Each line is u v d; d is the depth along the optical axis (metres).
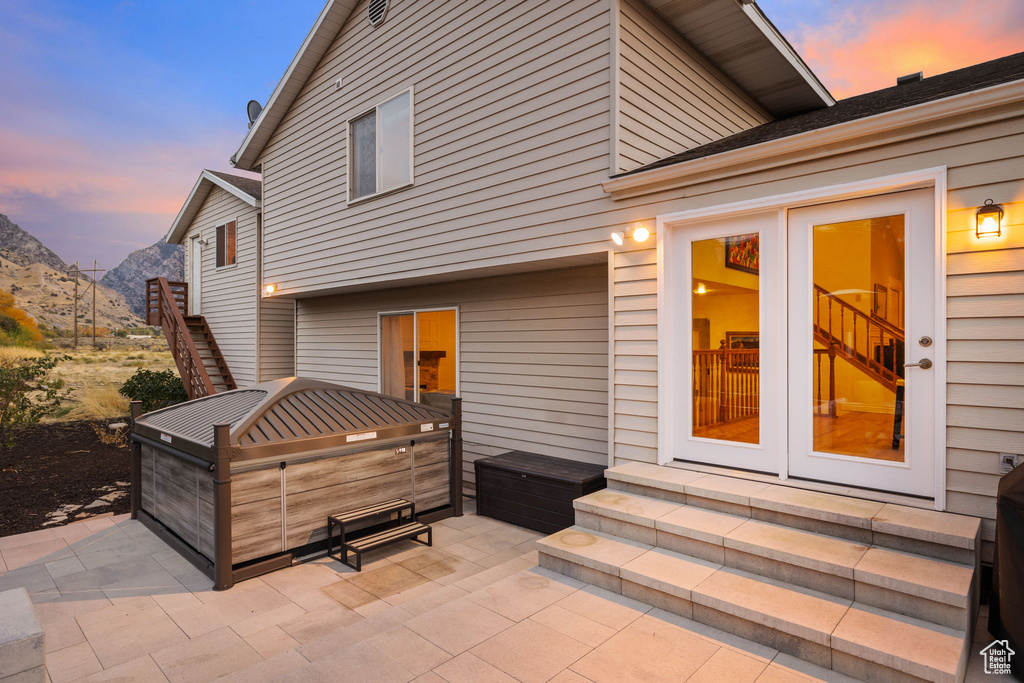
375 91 7.54
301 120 8.98
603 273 6.00
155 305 13.34
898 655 2.41
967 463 3.22
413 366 8.38
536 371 6.65
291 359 12.63
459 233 6.39
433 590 4.20
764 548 3.27
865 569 2.91
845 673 2.59
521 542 5.22
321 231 8.58
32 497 6.93
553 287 6.46
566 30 5.34
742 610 2.92
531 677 2.62
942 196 3.28
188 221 14.77
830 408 3.88
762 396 4.20
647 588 3.35
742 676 2.61
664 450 4.68
